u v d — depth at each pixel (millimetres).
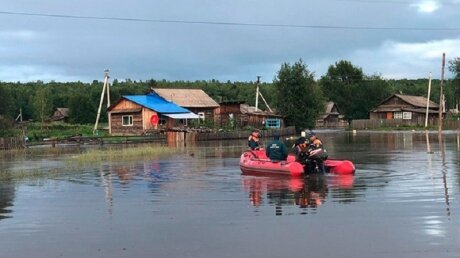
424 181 15891
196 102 64375
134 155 29312
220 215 10977
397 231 9227
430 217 10320
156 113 56625
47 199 13594
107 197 13812
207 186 15633
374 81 105812
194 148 36312
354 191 13906
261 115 65875
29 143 42500
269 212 11188
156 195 14000
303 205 11938
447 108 120625
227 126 58781
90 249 8555
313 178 16969
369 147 34656
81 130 63719
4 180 17969
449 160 23469
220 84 134625
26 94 112562
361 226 9664
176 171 20375
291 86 65000
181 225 10109
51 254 8320
